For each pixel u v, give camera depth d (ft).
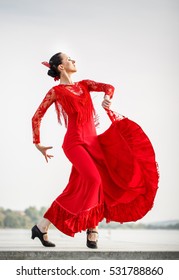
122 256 13.93
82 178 14.82
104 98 14.80
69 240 19.19
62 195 14.94
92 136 14.99
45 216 15.05
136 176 14.80
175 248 15.57
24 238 20.44
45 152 15.12
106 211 15.02
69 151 14.83
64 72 15.28
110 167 14.98
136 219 14.97
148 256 14.06
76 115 14.88
